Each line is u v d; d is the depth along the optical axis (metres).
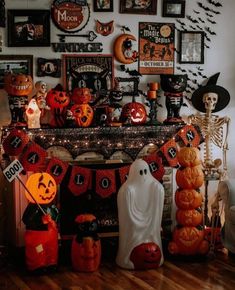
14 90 3.54
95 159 3.71
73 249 3.48
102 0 3.91
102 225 3.83
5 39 3.74
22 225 3.64
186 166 3.64
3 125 3.74
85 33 3.91
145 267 3.49
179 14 4.10
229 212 3.69
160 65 4.10
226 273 3.43
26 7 3.77
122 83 4.01
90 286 3.21
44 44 3.79
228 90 4.29
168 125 3.85
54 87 3.87
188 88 4.19
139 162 3.55
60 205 3.74
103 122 3.78
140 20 4.03
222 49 4.25
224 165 4.25
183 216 3.63
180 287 3.18
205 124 4.14
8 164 3.60
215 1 4.19
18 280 3.31
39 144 3.54
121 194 3.49
